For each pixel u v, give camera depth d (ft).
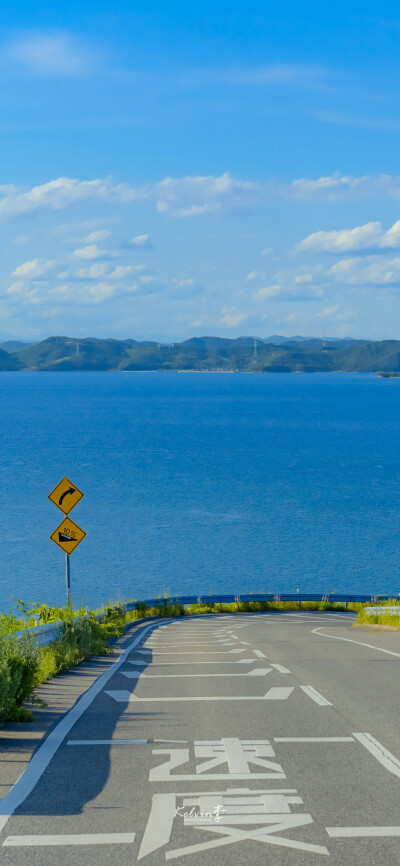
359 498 293.84
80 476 338.13
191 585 175.42
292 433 569.64
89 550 207.51
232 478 342.44
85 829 18.45
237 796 20.75
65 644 49.70
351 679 42.04
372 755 24.89
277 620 121.29
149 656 57.41
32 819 19.13
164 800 20.47
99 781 22.17
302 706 33.60
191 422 652.48
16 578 176.65
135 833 18.20
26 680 31.83
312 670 46.29
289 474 358.23
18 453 421.59
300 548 211.20
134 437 523.29
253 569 189.88
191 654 58.34
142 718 31.17
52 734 28.19
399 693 36.99
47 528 231.91
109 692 38.11
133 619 123.13
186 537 224.33
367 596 152.56
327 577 182.19
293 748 25.86
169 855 16.93
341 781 22.06
